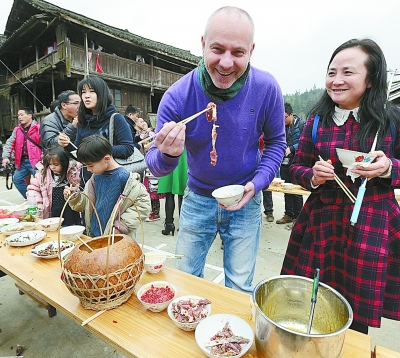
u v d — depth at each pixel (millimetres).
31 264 1429
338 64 1233
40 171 2762
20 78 13195
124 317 997
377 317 1193
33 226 1982
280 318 968
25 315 2162
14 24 13148
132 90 13008
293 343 680
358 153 1146
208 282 1231
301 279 925
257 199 1555
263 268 2902
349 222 1282
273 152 1504
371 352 849
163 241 3561
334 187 1349
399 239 1232
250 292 1629
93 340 1902
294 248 1533
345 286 1297
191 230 1569
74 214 2840
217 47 1113
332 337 658
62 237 1744
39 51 13281
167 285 1178
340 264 1330
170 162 1250
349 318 734
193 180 1556
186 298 1082
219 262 3041
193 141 1424
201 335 882
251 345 852
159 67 14312
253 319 965
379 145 1248
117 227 1831
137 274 1055
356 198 1238
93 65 10641
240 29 1080
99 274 963
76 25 9969
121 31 13742
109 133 2459
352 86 1213
